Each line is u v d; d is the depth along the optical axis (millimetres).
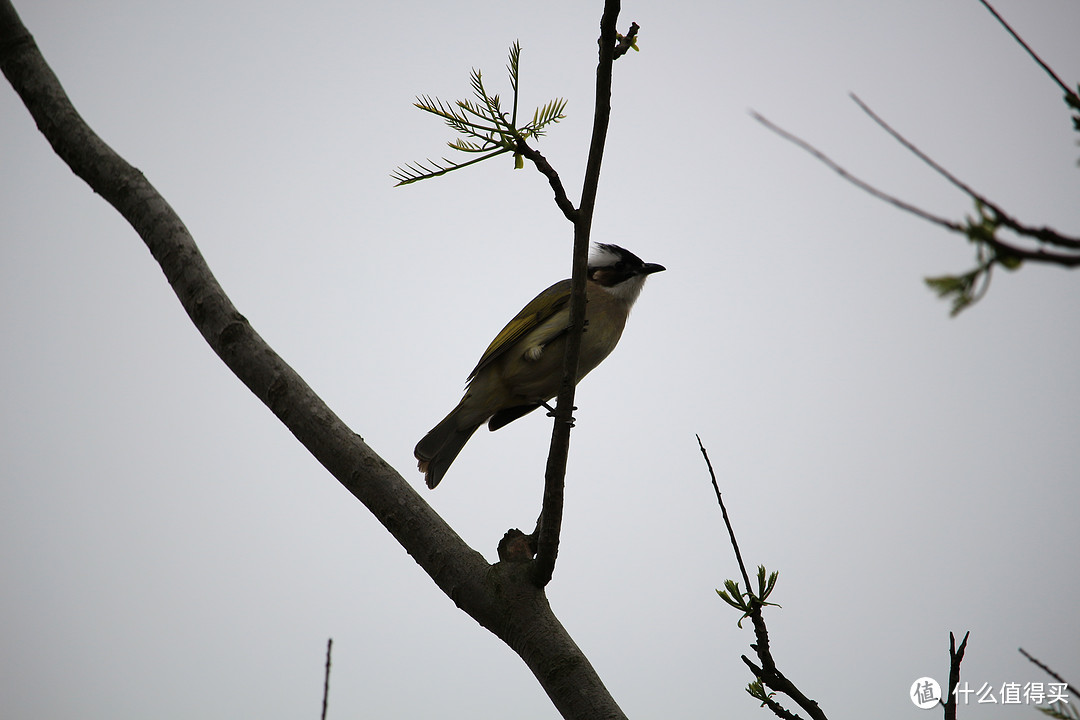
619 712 6953
